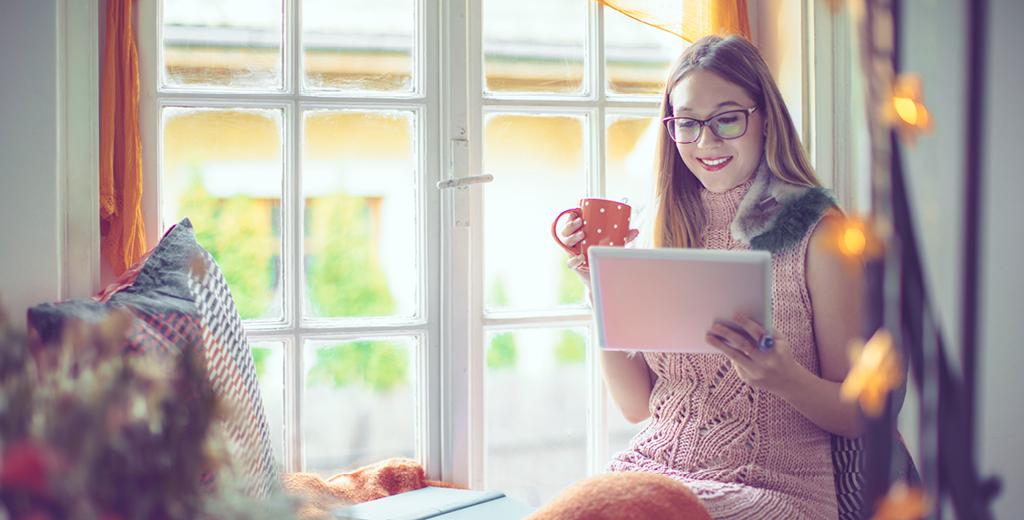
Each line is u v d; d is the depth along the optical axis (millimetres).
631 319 1413
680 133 1682
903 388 1531
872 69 630
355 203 1937
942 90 1610
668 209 1772
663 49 2109
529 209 2045
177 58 1831
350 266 1938
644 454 1660
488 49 2008
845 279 1547
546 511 1146
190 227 1587
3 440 712
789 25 2045
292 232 1883
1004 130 1881
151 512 743
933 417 626
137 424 754
